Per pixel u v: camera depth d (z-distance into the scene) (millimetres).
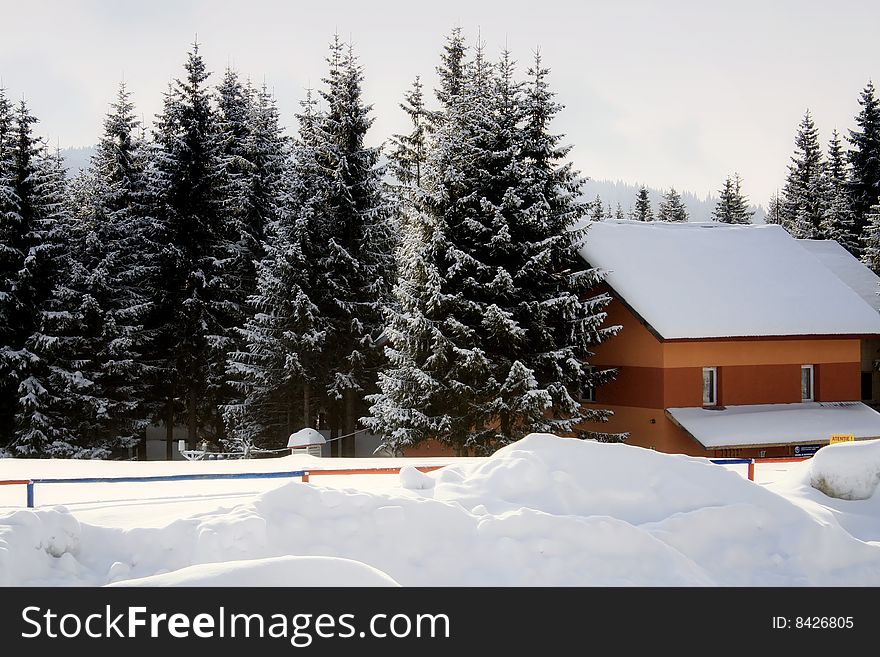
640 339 26672
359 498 9336
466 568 8586
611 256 28766
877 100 60969
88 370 32000
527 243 24750
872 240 49250
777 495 10445
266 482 15008
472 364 23344
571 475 10523
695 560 9258
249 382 31734
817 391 28031
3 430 30688
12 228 30438
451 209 25016
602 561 8719
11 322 30250
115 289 32969
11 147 31469
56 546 8086
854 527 10844
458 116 26516
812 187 70625
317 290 31297
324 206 31812
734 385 26719
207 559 8367
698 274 28906
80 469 17391
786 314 27484
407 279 26375
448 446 24766
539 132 26391
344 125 32656
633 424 26922
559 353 24359
